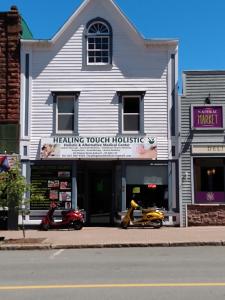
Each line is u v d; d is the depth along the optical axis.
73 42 24.59
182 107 24.22
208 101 24.16
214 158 24.11
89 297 8.87
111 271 11.80
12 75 24.23
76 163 24.06
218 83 24.28
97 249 17.05
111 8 24.66
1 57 24.36
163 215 23.41
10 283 10.36
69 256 15.05
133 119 24.38
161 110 24.27
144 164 24.06
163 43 24.38
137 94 24.33
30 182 23.89
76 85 24.41
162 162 23.98
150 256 14.69
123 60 24.50
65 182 23.98
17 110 24.09
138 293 9.16
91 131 24.17
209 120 24.09
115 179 24.45
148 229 22.47
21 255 15.55
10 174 19.16
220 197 23.95
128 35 24.59
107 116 24.23
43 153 23.86
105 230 22.20
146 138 24.08
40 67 24.47
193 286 9.75
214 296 8.84
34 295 9.09
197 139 24.05
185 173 23.95
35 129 24.14
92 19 24.69
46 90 24.34
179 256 14.58
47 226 22.78
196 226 23.67
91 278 10.85
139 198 24.03
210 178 24.05
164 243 17.61
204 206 23.81
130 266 12.59
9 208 20.91
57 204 23.88
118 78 24.41
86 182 24.66
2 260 14.27
